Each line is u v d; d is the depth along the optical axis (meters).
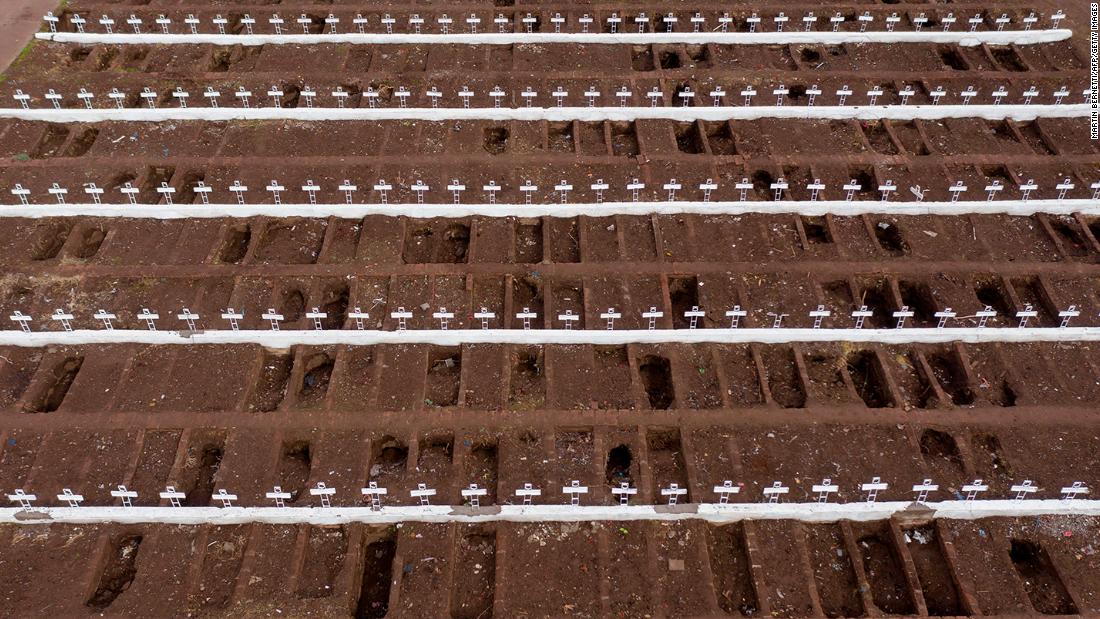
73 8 20.91
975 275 14.56
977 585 10.53
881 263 14.72
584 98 18.48
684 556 10.81
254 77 18.98
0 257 14.70
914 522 11.20
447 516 11.14
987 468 11.84
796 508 11.14
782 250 15.01
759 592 10.41
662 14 21.42
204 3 21.48
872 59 19.78
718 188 16.27
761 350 13.44
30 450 11.81
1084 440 12.05
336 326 13.99
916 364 13.26
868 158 16.92
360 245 15.01
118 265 14.59
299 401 12.55
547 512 11.09
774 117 17.97
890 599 10.66
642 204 15.67
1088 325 13.78
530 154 17.05
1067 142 17.45
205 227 15.33
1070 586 10.55
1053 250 15.04
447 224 15.65
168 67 19.28
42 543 10.84
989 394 12.82
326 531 11.16
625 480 11.82
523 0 21.97
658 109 17.84
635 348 13.30
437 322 13.70
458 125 17.75
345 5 21.52
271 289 14.19
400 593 10.42
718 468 11.67
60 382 13.04
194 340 13.27
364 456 11.77
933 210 15.73
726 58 19.78
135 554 10.98
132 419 12.13
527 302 14.44
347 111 17.77
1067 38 20.38
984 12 21.33
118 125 17.58
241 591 10.35
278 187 15.48
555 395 12.55
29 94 18.28
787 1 21.91
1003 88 18.25
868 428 12.18
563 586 10.48
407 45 20.12
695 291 14.52
